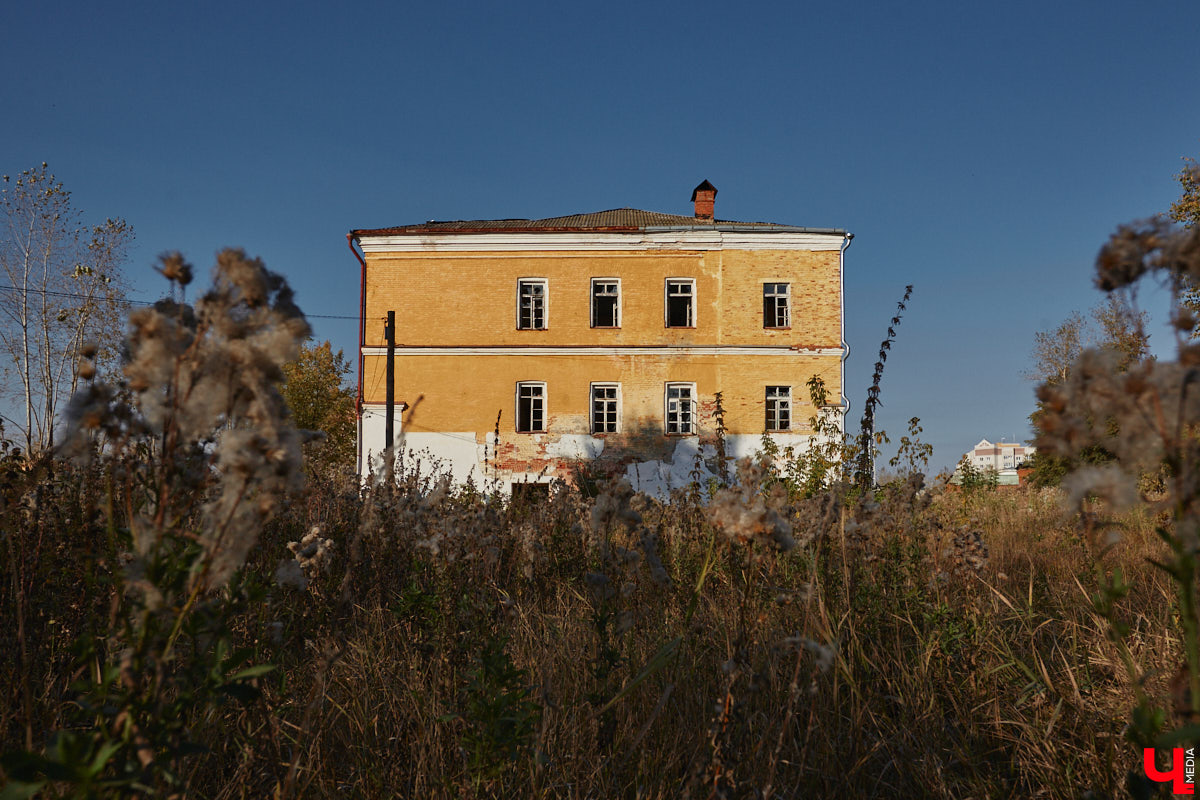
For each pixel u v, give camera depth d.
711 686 3.10
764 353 24.20
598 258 24.53
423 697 2.95
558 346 24.16
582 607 4.36
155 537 1.45
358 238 24.25
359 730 2.88
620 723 2.96
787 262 24.55
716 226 25.66
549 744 2.72
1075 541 6.60
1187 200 14.55
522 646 3.53
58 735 1.39
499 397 23.97
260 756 2.40
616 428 24.19
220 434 1.49
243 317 1.44
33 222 23.17
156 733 1.48
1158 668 3.17
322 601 3.19
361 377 23.88
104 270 23.44
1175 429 1.25
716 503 2.31
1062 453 1.44
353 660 3.30
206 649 1.69
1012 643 4.02
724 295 24.42
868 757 2.68
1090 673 3.47
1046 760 2.73
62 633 2.62
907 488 5.18
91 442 1.66
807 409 24.06
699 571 4.32
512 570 4.94
